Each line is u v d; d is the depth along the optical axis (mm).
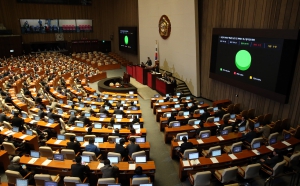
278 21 12461
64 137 10312
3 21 34125
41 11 36250
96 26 40344
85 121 12188
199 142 10078
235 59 15117
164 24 22406
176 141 10438
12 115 12977
